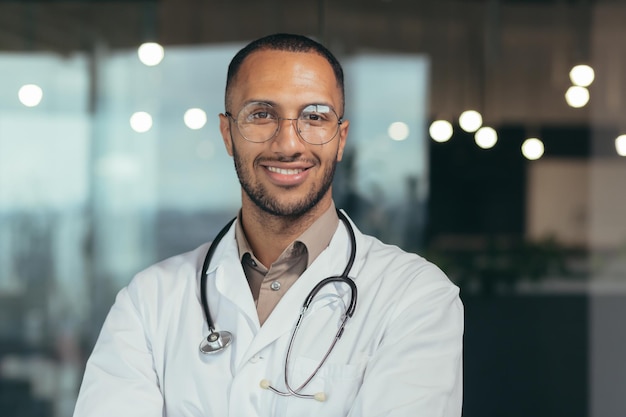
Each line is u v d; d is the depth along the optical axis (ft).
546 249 14.25
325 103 4.21
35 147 14.08
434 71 14.30
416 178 14.24
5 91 14.15
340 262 4.50
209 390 4.31
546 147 14.29
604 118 14.33
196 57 14.12
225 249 4.62
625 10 14.34
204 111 14.08
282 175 4.21
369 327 4.29
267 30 14.24
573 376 14.21
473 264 14.24
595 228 14.26
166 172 14.03
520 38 14.34
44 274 14.02
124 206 14.03
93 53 14.16
